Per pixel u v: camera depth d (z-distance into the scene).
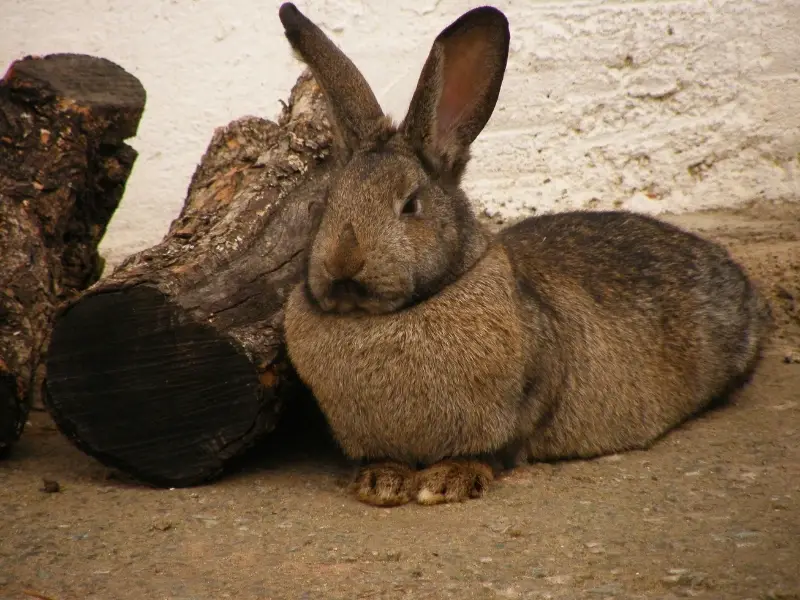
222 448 9.87
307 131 12.39
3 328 10.59
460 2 17.17
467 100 9.88
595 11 17.20
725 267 12.36
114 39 17.20
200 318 9.73
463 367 9.25
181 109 17.33
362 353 9.27
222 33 17.17
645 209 17.44
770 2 17.08
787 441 10.62
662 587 7.33
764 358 13.25
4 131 11.98
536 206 17.50
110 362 9.83
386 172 9.22
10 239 11.20
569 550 8.05
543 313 10.16
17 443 11.31
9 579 7.90
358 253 8.88
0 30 17.14
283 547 8.39
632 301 11.26
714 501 8.97
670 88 17.33
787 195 17.25
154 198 17.42
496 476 9.99
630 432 10.83
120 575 7.93
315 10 17.19
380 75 17.36
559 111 17.42
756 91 17.30
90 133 12.30
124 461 9.94
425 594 7.41
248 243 10.64
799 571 7.40
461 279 9.39
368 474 9.56
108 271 16.44
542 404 10.15
